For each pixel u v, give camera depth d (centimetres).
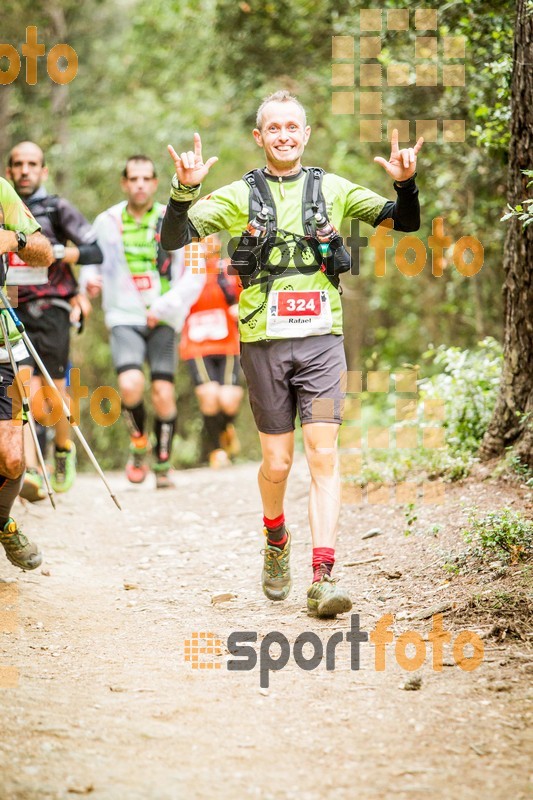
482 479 985
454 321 1991
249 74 2139
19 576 855
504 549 776
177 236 686
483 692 564
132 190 1270
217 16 2141
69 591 834
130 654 664
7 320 777
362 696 567
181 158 661
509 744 499
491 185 1495
